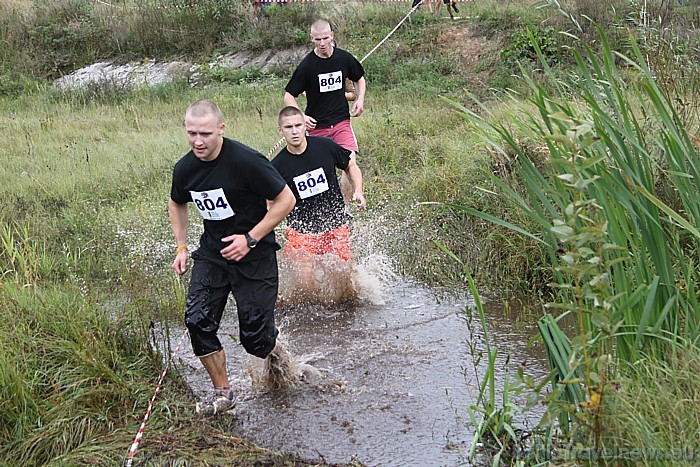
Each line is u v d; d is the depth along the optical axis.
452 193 8.35
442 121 12.04
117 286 6.95
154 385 5.00
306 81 8.11
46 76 18.97
